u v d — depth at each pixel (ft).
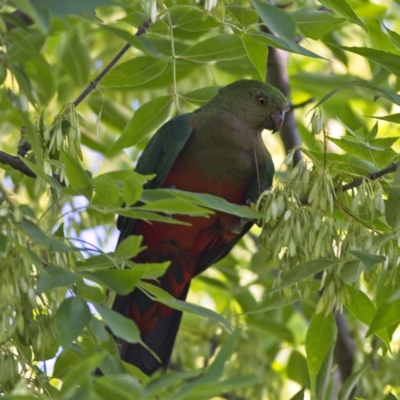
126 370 19.31
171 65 35.65
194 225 31.94
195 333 40.22
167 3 32.86
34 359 20.27
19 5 16.37
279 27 18.39
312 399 23.54
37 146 18.30
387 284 24.07
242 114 33.40
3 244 17.17
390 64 23.11
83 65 40.29
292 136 40.78
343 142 25.70
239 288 40.04
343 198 24.08
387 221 22.38
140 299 30.78
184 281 33.55
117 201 18.88
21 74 18.60
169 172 32.37
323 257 22.58
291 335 39.68
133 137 28.45
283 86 41.14
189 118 32.65
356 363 34.76
